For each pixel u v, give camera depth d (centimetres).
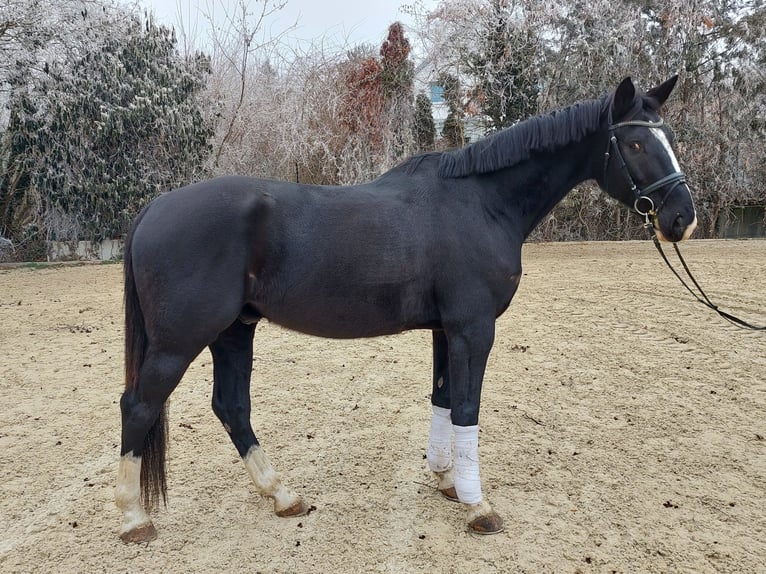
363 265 237
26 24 1147
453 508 279
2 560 237
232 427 270
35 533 257
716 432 357
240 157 1407
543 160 266
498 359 516
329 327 246
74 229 1247
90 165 1202
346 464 325
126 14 1289
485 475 308
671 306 684
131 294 239
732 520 262
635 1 1398
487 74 1322
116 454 335
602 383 450
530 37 1351
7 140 1265
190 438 360
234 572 230
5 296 833
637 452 332
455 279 244
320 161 1395
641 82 1384
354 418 390
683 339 556
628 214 1466
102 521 266
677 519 264
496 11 1336
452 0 1346
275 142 1412
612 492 289
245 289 236
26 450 339
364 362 521
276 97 1447
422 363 517
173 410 405
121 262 1204
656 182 250
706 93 1433
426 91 1529
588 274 911
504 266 251
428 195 254
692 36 1386
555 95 1403
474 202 255
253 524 266
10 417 388
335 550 245
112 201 1223
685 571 227
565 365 495
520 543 248
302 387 452
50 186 1184
